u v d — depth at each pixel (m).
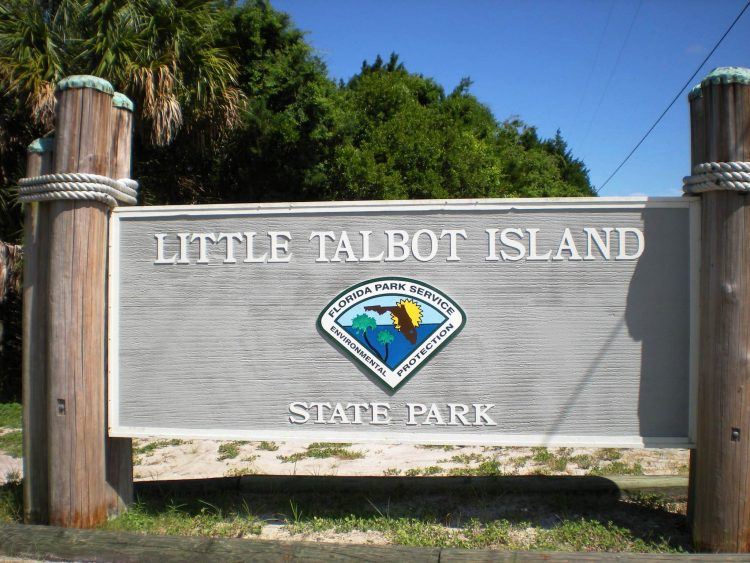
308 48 14.97
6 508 4.97
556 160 42.16
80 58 9.18
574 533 4.49
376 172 16.86
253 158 14.51
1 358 10.91
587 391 4.50
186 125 10.66
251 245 4.77
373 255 4.68
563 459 6.65
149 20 9.47
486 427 4.56
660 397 4.45
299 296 4.73
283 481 5.54
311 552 4.02
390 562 3.93
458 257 4.62
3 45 9.06
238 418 4.73
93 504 4.54
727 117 4.07
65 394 4.48
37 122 9.42
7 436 8.20
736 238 4.04
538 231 4.57
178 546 4.12
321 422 4.67
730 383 4.01
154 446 7.79
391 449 7.37
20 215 10.50
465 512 5.03
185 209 4.81
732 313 4.02
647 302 4.48
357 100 21.31
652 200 4.49
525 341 4.55
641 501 5.21
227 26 13.81
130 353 4.81
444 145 20.05
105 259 4.75
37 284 4.73
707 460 4.09
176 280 4.82
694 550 4.17
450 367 4.59
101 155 4.61
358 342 4.66
